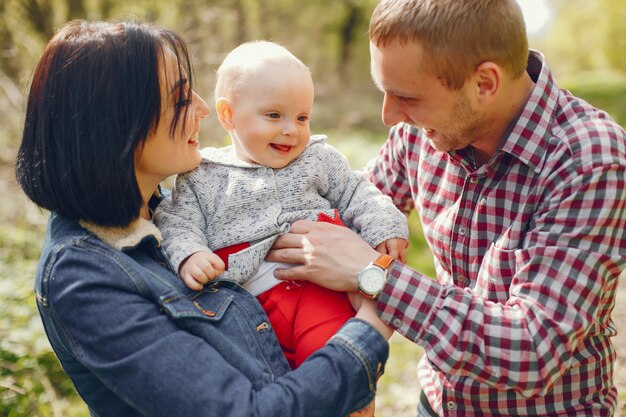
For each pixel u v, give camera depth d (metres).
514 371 1.56
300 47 16.88
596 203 1.57
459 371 1.60
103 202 1.49
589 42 27.08
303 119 1.88
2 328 3.60
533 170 1.70
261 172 1.85
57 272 1.44
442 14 1.61
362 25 21.23
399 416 3.72
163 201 1.86
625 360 3.74
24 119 1.53
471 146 1.84
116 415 1.53
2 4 6.61
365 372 1.51
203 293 1.60
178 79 1.59
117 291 1.44
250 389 1.42
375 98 16.72
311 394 1.44
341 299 1.76
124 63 1.48
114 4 7.23
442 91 1.67
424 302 1.60
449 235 1.91
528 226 1.71
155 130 1.54
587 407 1.80
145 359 1.38
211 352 1.44
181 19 7.18
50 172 1.47
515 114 1.75
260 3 12.64
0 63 6.58
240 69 1.86
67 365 1.54
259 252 1.75
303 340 1.70
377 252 1.70
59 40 1.50
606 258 1.59
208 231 1.81
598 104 13.40
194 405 1.37
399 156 2.16
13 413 3.12
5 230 5.24
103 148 1.46
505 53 1.65
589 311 1.59
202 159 1.87
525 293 1.60
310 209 1.87
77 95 1.45
